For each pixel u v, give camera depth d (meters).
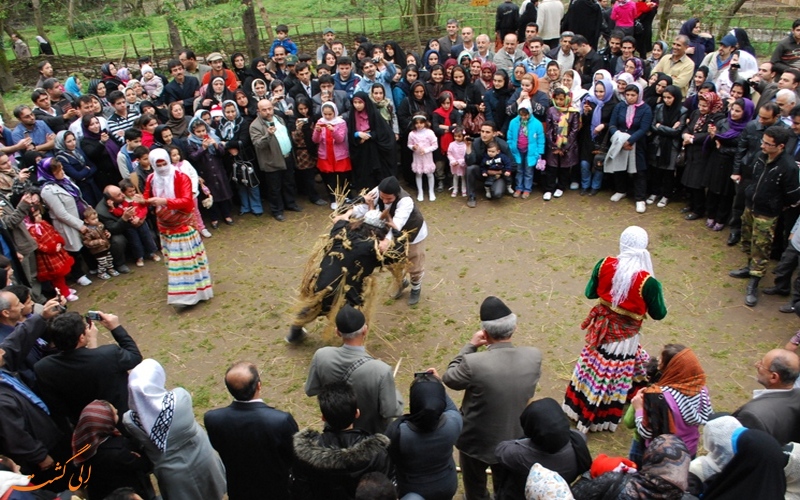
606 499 3.05
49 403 4.30
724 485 3.31
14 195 7.45
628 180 9.48
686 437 4.21
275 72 10.91
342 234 6.17
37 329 4.53
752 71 9.37
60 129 9.27
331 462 3.22
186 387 6.11
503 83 9.40
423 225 6.73
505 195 9.73
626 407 5.43
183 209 6.96
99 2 26.42
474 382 4.08
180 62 10.43
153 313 7.38
